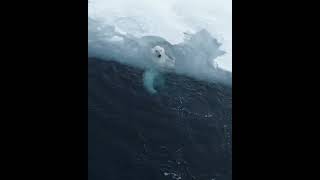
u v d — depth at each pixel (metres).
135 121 10.40
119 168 9.62
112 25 12.32
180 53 12.33
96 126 10.00
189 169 10.12
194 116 11.05
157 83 11.34
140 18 12.77
